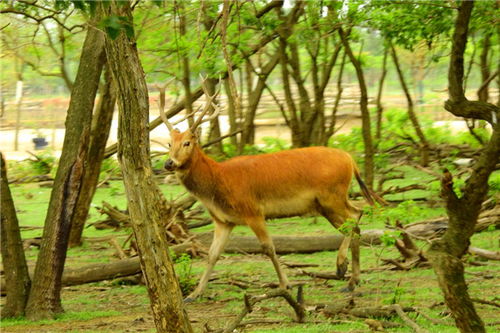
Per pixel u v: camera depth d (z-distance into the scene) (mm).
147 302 11984
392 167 22844
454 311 6742
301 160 12273
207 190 11977
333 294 11648
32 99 47312
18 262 11047
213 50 17500
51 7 15828
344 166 12359
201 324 10016
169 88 31359
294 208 12281
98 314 11117
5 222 11023
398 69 23250
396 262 12938
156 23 18656
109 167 25172
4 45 21078
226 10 9016
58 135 42656
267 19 18203
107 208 18297
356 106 37625
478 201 6840
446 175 6809
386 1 15352
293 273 13383
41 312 10938
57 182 11023
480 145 23234
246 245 15297
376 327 9062
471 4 7285
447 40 17078
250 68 24969
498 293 10992
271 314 10461
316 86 22469
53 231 10969
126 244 16781
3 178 11000
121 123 7758
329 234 16766
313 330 9188
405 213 10492
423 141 22906
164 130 40312
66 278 12695
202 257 14820
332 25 17547
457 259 6754
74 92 11086
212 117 12094
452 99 7324
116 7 7395
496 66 27672
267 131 36375
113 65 7711
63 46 20875
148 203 7723
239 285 12547
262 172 12094
